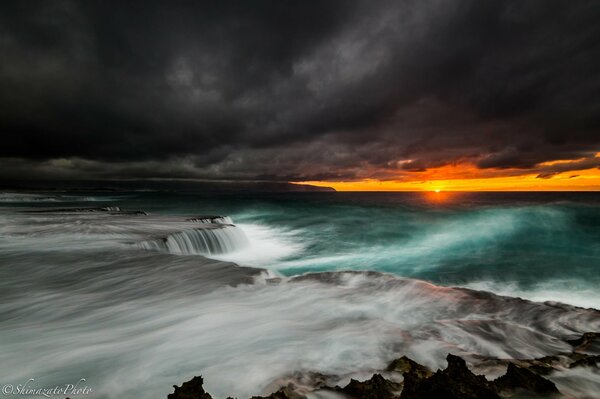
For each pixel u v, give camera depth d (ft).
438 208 133.28
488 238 68.85
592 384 11.45
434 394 9.28
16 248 38.52
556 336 17.17
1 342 15.21
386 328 17.01
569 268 46.78
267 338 15.64
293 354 13.84
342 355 13.82
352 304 21.42
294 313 19.70
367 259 54.60
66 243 41.88
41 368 12.61
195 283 26.03
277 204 194.39
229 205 192.03
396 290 23.73
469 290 23.17
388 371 12.15
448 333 16.63
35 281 26.58
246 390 11.09
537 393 10.33
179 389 9.37
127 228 56.65
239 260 54.29
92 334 16.21
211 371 12.41
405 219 103.50
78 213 89.04
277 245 68.69
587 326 18.21
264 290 24.45
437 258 54.60
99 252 36.50
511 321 19.07
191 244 52.29
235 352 14.07
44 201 193.98
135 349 14.30
